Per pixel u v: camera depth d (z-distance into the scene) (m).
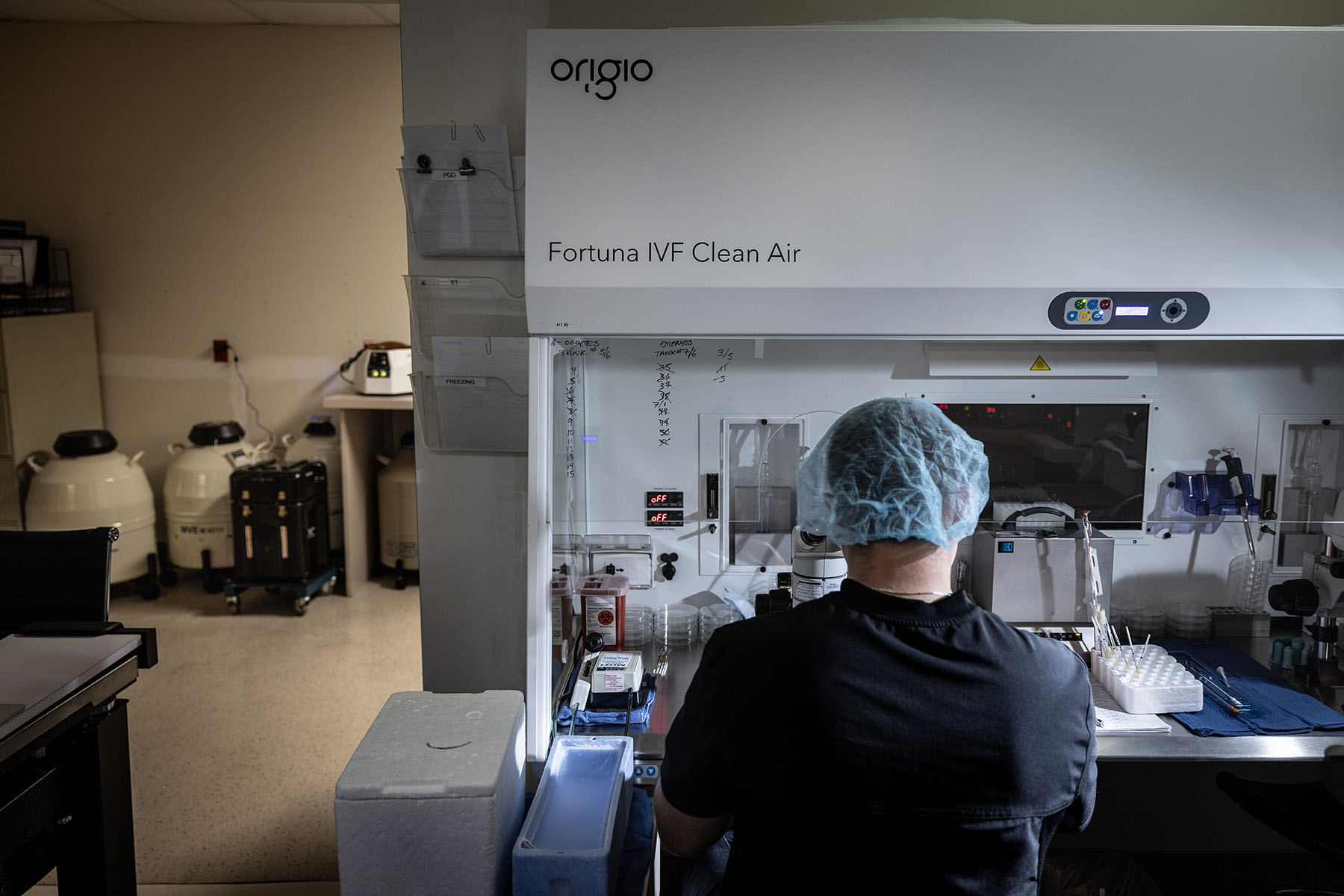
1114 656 2.07
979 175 1.81
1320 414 2.41
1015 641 1.14
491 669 2.52
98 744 2.00
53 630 2.16
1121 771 2.57
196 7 4.35
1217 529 2.42
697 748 1.19
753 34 1.79
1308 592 2.12
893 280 1.83
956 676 1.09
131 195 4.81
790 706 1.10
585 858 1.45
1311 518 2.46
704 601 2.46
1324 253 1.85
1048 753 1.11
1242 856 2.60
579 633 2.34
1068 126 1.80
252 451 4.84
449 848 1.47
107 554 2.40
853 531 1.21
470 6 2.19
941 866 1.10
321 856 2.64
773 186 1.82
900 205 1.82
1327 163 1.83
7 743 1.71
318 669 3.87
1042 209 1.82
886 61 1.79
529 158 1.82
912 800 1.09
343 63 4.68
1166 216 1.83
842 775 1.09
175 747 3.23
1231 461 2.38
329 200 4.81
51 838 2.02
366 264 4.87
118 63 4.69
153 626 4.34
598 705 1.97
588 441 2.40
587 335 1.89
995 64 1.79
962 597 1.15
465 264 2.31
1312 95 1.80
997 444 2.40
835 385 2.38
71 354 4.70
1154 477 2.42
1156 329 1.88
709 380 2.38
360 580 4.86
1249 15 2.15
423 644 2.51
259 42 4.66
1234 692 2.03
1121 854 2.20
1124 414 2.39
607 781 1.69
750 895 1.18
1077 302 1.85
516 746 1.65
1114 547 2.30
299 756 3.18
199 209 4.82
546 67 1.80
